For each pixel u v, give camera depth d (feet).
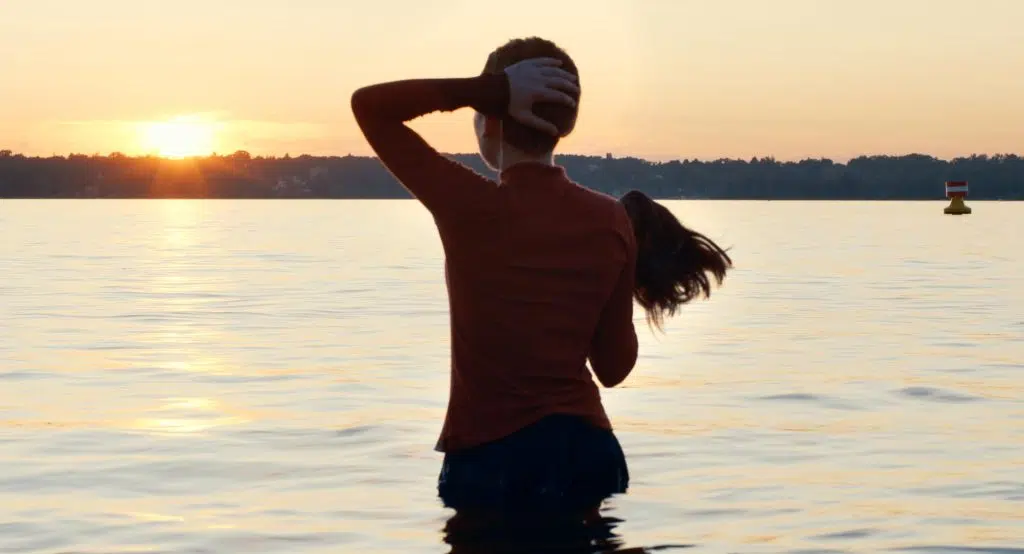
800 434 17.37
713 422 18.47
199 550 10.94
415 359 27.48
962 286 53.98
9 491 13.53
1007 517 12.20
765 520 11.87
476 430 10.49
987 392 21.90
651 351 29.07
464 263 10.12
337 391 22.15
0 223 180.04
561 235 10.14
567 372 10.44
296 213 288.71
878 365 26.21
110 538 11.41
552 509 10.48
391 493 13.15
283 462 15.12
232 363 26.68
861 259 79.10
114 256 83.46
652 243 10.73
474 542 10.16
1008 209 326.03
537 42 10.11
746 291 51.19
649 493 13.01
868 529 11.62
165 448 16.22
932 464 15.05
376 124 9.61
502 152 10.33
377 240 118.62
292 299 46.73
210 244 106.73
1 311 40.98
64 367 25.95
